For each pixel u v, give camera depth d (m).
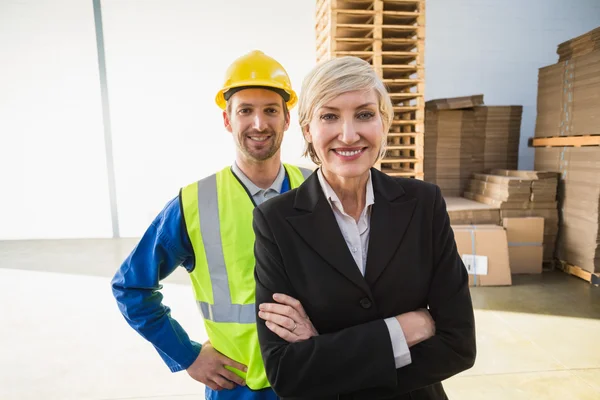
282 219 0.97
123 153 5.87
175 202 1.25
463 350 0.94
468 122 4.85
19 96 5.67
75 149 5.83
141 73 5.72
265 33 5.75
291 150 5.88
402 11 3.72
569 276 4.07
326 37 3.94
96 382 2.50
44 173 5.86
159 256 1.22
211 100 5.85
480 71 5.96
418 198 1.00
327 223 0.94
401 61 4.09
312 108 0.88
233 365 1.19
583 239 3.94
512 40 5.94
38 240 5.92
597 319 3.13
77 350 2.88
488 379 2.41
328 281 0.92
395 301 0.95
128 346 2.93
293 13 5.74
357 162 0.88
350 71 0.84
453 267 0.99
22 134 5.75
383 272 0.94
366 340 0.88
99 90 5.71
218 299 1.22
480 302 3.48
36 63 5.62
